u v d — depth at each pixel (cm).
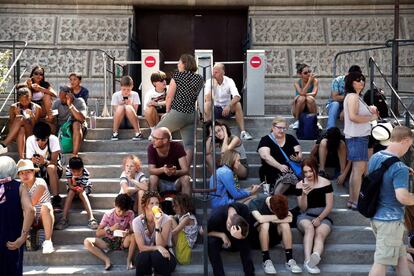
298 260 663
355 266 656
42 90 816
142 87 978
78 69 1164
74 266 657
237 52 1239
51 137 731
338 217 710
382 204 555
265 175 730
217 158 757
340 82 849
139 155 805
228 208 636
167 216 627
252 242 654
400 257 567
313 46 1184
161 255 609
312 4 1191
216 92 859
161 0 1191
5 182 540
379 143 740
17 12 1179
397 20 916
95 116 949
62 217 698
